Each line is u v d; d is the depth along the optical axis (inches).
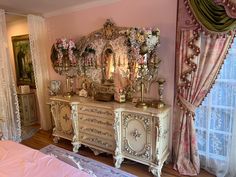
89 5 120.7
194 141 94.8
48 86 151.7
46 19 148.6
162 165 96.6
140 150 97.7
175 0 93.0
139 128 96.3
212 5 79.5
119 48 112.5
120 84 114.3
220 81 89.6
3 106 133.0
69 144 133.6
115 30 112.3
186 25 90.2
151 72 102.7
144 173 98.3
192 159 96.9
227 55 84.5
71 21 133.0
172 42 97.3
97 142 113.5
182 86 94.5
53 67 147.6
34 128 165.9
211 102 93.0
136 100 109.0
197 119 98.1
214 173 95.3
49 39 150.9
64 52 127.6
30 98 175.0
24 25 165.5
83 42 127.5
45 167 56.9
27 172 54.4
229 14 75.3
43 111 158.6
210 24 81.0
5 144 73.5
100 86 124.7
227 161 91.4
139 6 103.3
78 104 117.4
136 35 93.6
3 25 129.9
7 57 134.0
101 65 122.0
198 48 87.6
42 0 113.3
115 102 111.4
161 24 98.8
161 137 92.7
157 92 105.9
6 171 55.0
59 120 130.3
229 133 90.0
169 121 103.0
